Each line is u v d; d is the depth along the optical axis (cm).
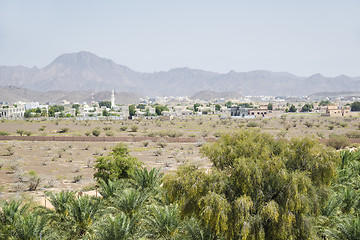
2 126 15688
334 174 2370
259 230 2038
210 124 17350
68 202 2867
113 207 2900
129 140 10150
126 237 2420
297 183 2127
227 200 2167
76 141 10081
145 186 3638
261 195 2136
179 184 2331
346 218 2559
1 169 5919
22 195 3850
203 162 6562
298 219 2162
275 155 2444
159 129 14838
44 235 2439
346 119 19712
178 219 2577
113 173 4050
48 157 7119
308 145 2444
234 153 2348
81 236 2606
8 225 2470
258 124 15538
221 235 2255
